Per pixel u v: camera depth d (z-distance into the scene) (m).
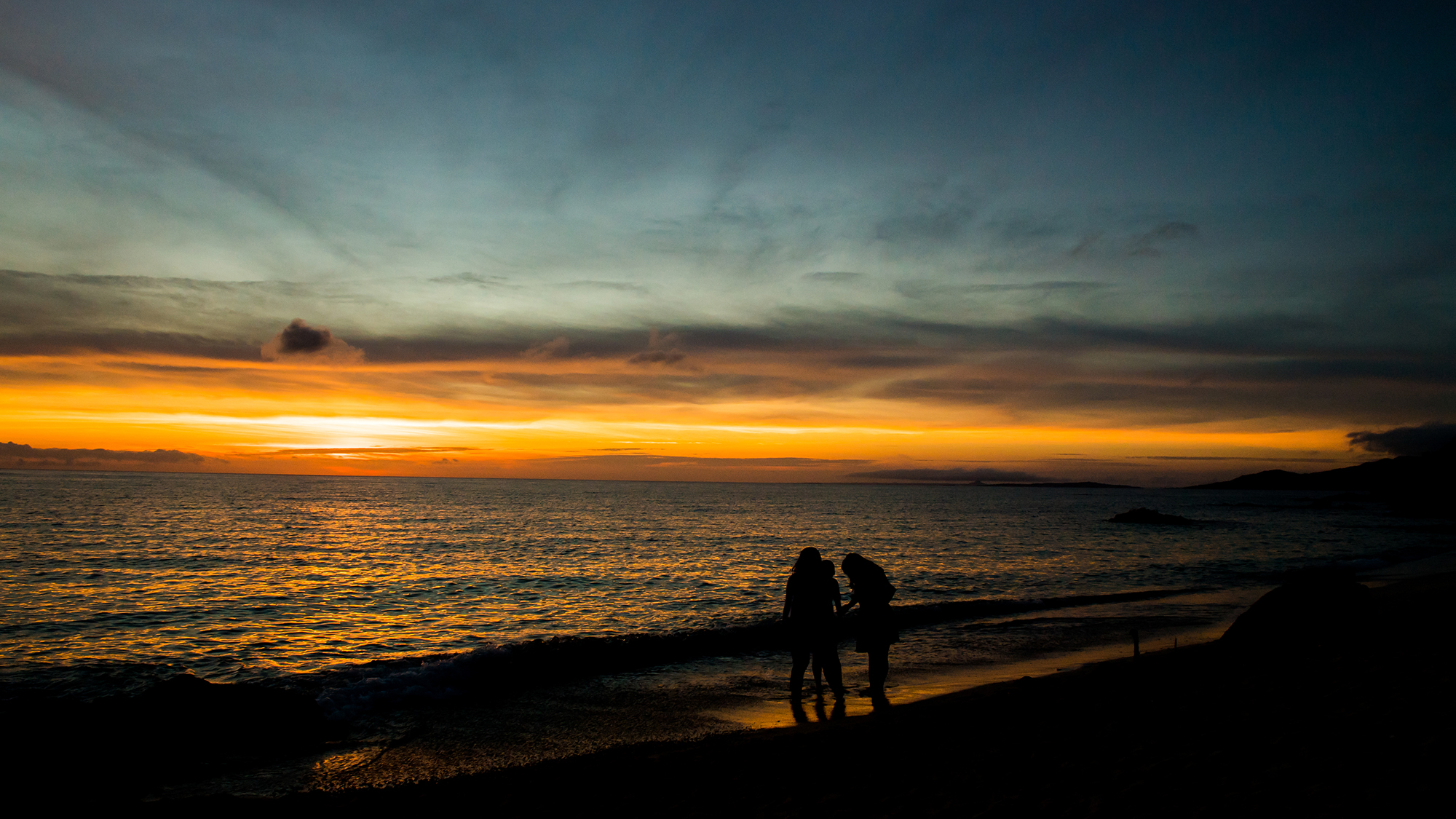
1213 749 5.87
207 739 8.04
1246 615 11.24
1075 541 48.38
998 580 25.97
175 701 8.39
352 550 37.41
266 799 6.58
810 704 10.02
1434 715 5.91
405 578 26.36
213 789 7.06
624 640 13.34
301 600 21.06
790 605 10.48
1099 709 7.71
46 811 6.35
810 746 7.27
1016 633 15.12
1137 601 19.86
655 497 151.12
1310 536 54.81
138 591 22.58
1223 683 8.22
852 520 76.19
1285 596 11.05
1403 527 67.31
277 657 13.88
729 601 21.41
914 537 51.03
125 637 15.70
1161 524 71.12
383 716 9.50
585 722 9.27
